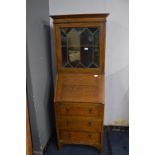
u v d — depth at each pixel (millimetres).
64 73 2066
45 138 2223
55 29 1940
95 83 1994
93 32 1937
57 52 2006
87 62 2021
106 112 2605
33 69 1850
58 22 1909
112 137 2475
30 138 2000
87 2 2266
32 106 1897
